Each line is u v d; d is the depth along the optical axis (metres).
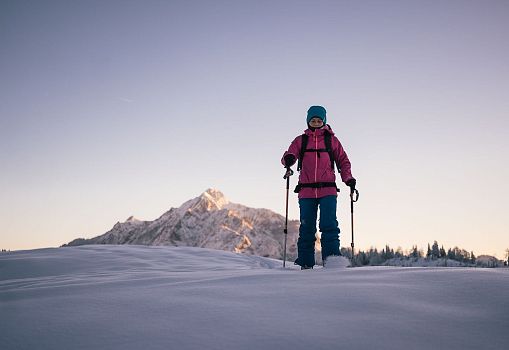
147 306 1.69
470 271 2.24
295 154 4.23
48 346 1.29
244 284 2.12
